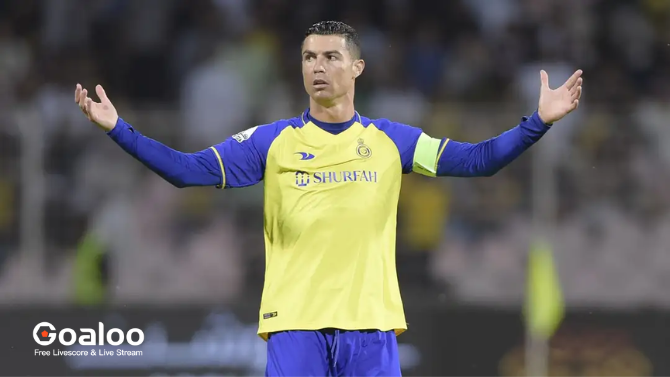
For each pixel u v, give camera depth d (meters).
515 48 42.16
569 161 30.47
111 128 15.62
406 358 29.42
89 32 42.72
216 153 16.38
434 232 30.48
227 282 30.38
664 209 30.36
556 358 29.70
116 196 30.48
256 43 41.69
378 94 39.94
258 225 30.59
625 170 30.47
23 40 42.22
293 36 42.75
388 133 16.94
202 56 41.78
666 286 30.12
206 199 30.58
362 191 16.44
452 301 30.05
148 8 42.91
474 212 30.52
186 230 30.50
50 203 30.25
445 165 16.86
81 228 30.34
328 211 16.31
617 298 30.11
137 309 29.52
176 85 41.84
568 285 30.17
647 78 42.47
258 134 16.73
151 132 29.97
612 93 41.66
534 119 16.23
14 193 30.14
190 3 42.94
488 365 29.45
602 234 30.27
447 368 29.45
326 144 16.61
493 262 30.25
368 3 43.44
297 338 16.31
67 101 39.91
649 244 30.22
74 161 30.45
